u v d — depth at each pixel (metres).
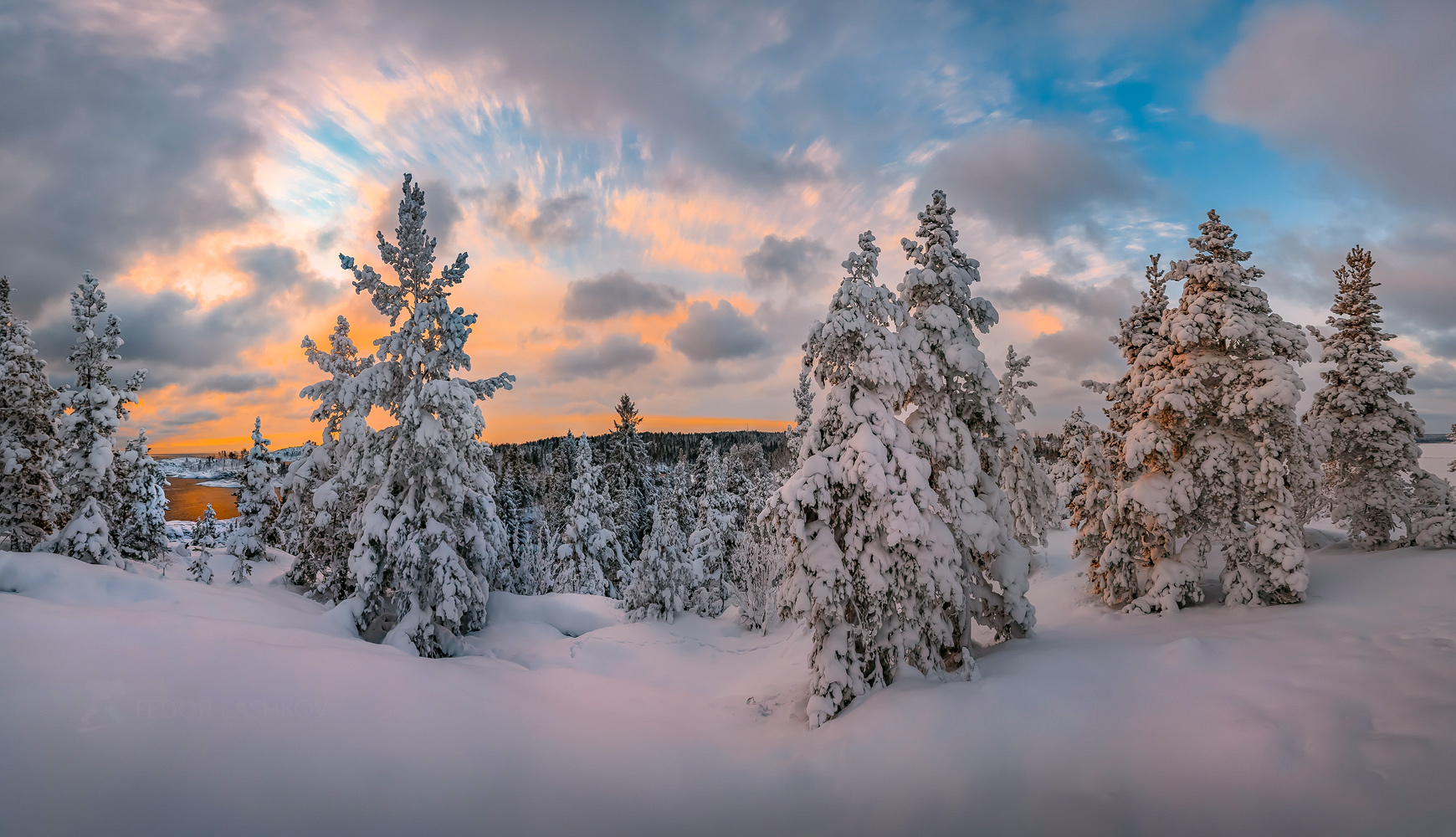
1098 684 10.24
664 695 16.08
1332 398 21.52
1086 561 28.34
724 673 21.94
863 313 13.41
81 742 7.79
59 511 25.89
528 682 14.39
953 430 14.12
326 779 8.05
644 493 53.56
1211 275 17.47
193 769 7.70
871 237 13.59
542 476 66.81
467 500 23.03
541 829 7.91
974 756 8.85
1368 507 20.73
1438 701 7.91
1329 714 8.16
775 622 28.38
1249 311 17.34
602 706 13.67
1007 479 17.48
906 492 12.30
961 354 13.94
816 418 13.97
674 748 10.79
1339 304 21.58
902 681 12.09
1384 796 6.52
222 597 19.64
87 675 9.32
